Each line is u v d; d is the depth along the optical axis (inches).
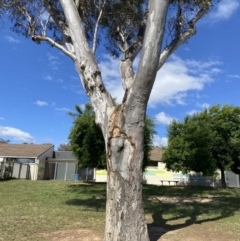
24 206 426.3
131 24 336.2
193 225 319.0
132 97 219.1
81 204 467.8
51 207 426.0
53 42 290.0
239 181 1186.6
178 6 292.0
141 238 215.8
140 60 211.8
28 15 316.2
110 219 217.8
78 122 850.8
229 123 1047.0
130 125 220.8
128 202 216.8
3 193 580.1
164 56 271.0
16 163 1103.0
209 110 1069.8
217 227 309.4
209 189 859.4
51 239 248.4
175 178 1213.7
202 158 922.1
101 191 661.3
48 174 1315.2
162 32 208.7
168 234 272.4
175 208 456.1
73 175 1284.4
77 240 246.4
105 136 228.8
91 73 239.1
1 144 1441.9
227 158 1029.2
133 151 219.9
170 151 950.4
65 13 254.2
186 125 996.6
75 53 252.5
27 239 245.9
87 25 346.0
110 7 338.0
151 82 215.3
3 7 329.4
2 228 280.8
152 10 208.1
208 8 290.2
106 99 236.2
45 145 1437.0
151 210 432.1
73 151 871.7
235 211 436.1
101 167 852.0
